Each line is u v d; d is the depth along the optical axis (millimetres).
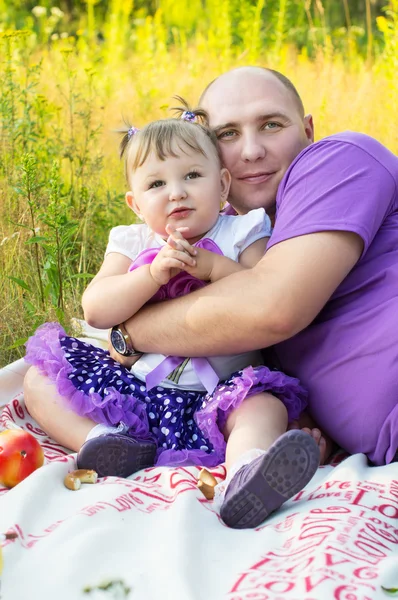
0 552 1579
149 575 1590
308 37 9422
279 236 2260
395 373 2199
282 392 2357
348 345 2285
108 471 2219
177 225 2537
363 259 2324
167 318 2379
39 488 1973
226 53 8031
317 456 1852
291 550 1689
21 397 2697
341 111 5746
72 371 2498
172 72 7578
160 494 2023
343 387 2293
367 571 1549
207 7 10766
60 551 1672
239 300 2197
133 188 2633
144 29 9930
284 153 2723
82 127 5453
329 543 1645
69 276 3719
